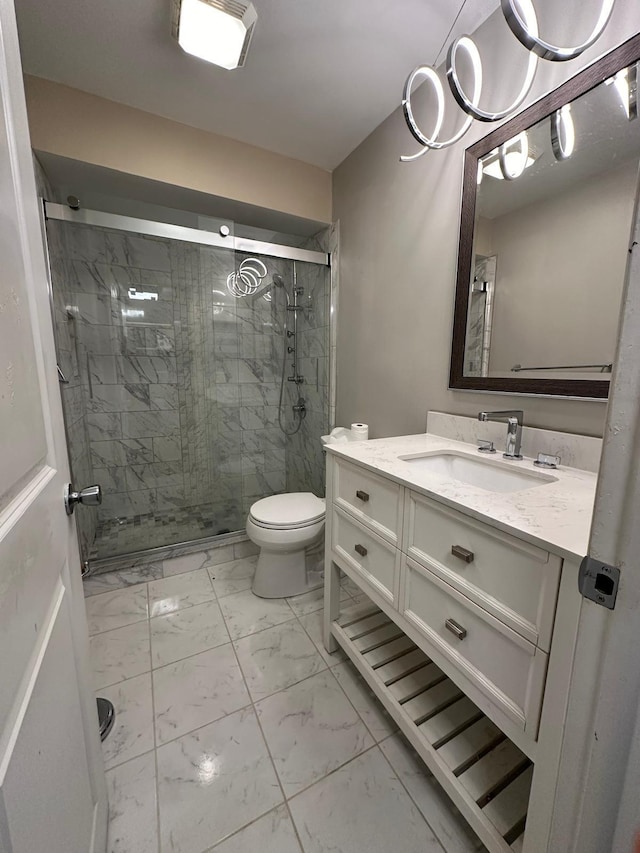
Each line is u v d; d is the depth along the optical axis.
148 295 2.40
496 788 0.90
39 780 0.48
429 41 1.28
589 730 0.45
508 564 0.70
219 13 1.10
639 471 0.37
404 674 1.23
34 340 0.59
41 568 0.55
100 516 2.39
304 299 2.50
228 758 1.04
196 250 2.37
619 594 0.40
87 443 2.29
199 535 2.20
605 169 0.94
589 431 1.03
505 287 1.21
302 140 1.84
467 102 0.96
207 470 2.72
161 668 1.35
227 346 2.67
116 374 2.39
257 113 1.64
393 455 1.19
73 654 0.69
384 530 1.06
